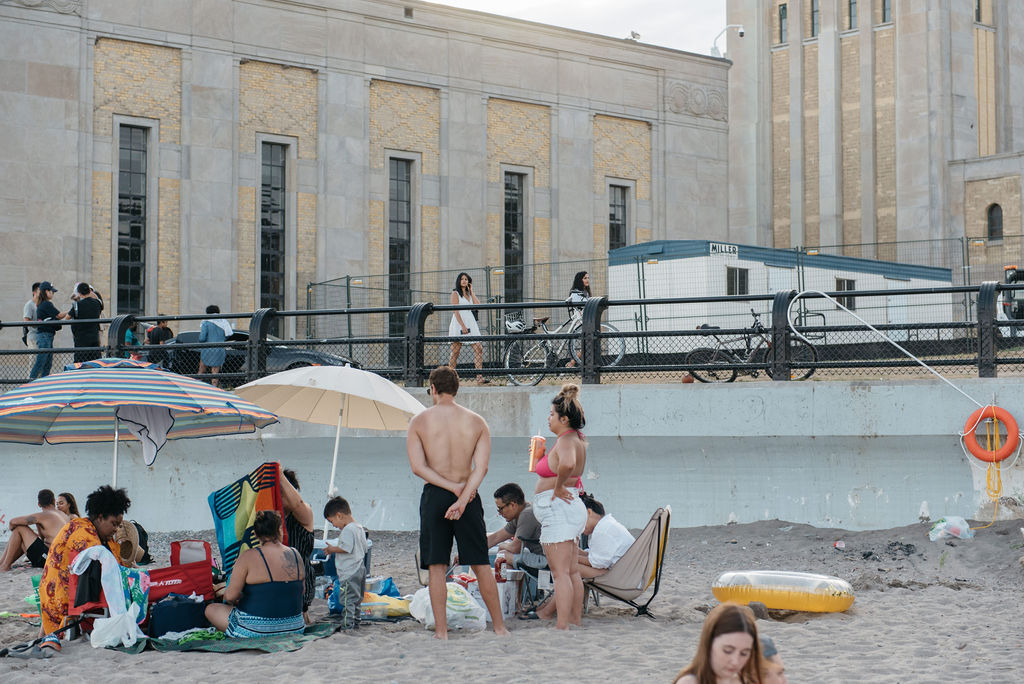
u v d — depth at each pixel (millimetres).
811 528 13836
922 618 10102
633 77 43688
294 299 37000
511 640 9508
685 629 9930
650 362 18703
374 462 16078
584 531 10805
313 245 37406
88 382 9922
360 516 16109
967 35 52219
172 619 9898
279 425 16172
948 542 12688
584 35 42438
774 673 4984
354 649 9305
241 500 10453
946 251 50312
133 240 34500
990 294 13219
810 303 30656
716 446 14266
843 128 53812
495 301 33188
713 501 14406
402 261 39219
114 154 34156
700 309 29234
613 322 30547
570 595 9922
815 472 13945
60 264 32969
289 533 10773
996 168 49344
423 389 15070
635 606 10617
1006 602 10672
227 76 35781
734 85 56406
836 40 53656
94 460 17406
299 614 9812
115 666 8914
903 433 13297
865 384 13484
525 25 41188
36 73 32812
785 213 55125
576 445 9867
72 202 33188
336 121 37656
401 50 38906
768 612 10469
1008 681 7895
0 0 32344
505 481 15211
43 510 15250
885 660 8625
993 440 12977
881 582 11727
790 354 14031
